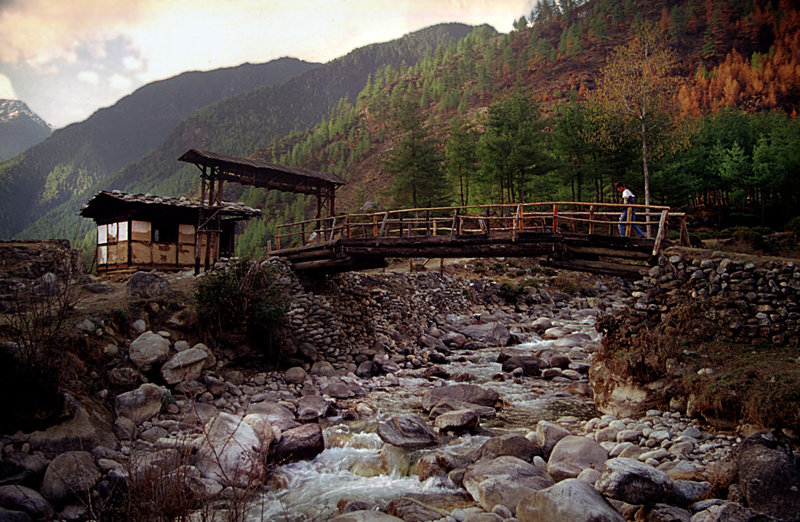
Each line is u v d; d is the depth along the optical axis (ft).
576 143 141.69
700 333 37.55
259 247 376.89
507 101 151.64
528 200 160.76
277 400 43.93
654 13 638.94
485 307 102.99
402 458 30.09
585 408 41.19
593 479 23.75
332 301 66.80
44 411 27.40
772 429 26.40
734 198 176.55
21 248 58.03
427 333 79.82
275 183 83.41
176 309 50.16
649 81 106.22
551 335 80.48
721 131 210.38
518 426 36.76
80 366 35.76
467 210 167.53
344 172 529.04
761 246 103.60
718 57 526.57
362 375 57.36
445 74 650.43
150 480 18.61
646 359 36.47
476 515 21.42
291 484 27.84
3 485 22.81
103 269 88.63
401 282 89.25
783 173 168.04
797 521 19.06
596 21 603.26
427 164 172.14
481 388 42.86
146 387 36.27
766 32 539.70
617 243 45.47
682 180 163.53
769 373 30.19
